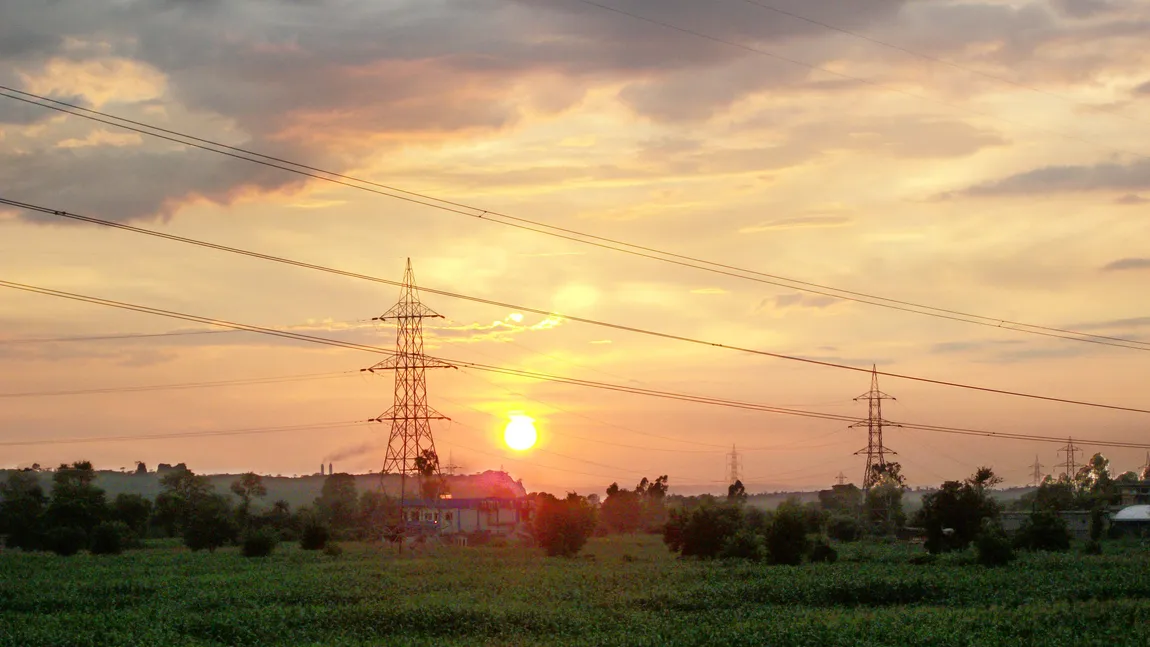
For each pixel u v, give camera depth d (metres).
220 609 68.19
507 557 123.56
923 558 108.06
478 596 71.62
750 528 141.75
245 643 55.34
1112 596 72.75
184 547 158.12
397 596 72.19
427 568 99.69
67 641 54.12
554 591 74.56
